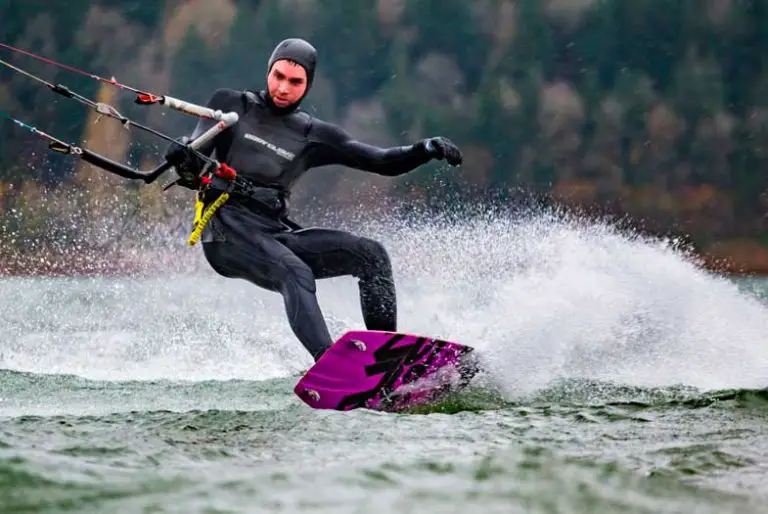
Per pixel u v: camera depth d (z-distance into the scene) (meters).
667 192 142.12
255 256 23.02
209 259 23.73
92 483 12.35
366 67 148.25
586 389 21.64
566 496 12.12
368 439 15.59
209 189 23.27
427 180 120.12
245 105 23.48
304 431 16.27
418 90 147.75
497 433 16.25
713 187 142.12
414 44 151.38
